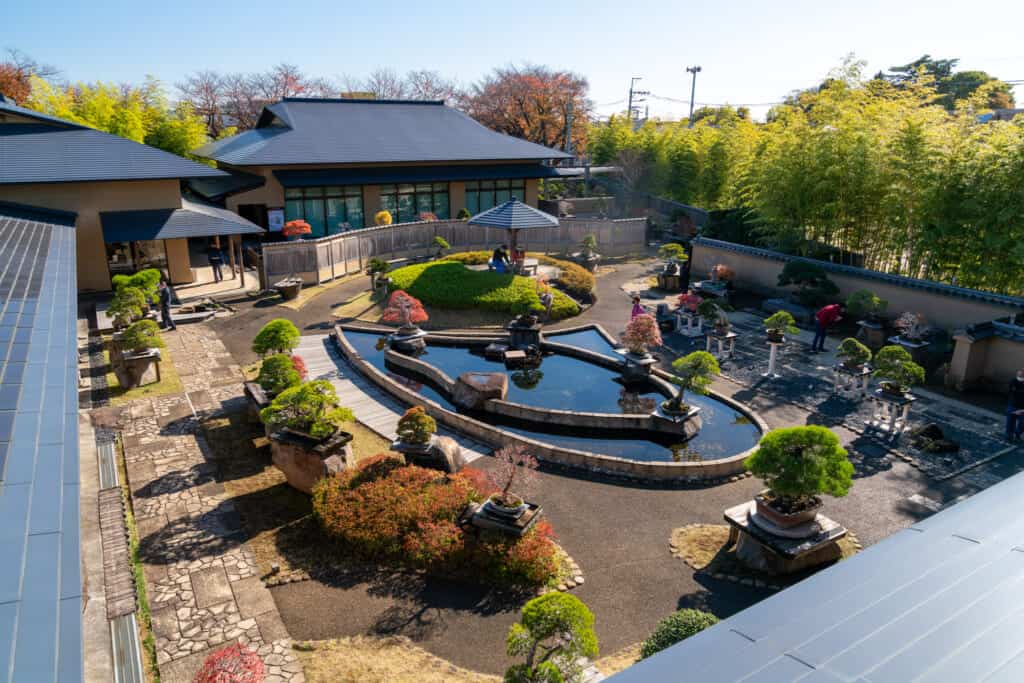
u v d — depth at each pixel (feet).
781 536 34.32
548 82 223.10
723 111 209.36
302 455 41.37
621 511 40.78
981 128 69.26
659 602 32.58
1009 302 62.59
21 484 16.63
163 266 98.27
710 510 41.04
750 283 95.25
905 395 50.62
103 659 27.78
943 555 12.43
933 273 76.28
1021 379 49.85
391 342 70.64
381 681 27.27
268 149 116.26
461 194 135.74
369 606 32.09
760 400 58.29
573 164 227.61
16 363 24.86
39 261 47.85
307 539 37.24
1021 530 13.38
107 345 69.00
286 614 31.45
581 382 63.77
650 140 172.55
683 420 50.93
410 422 42.96
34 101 143.54
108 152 91.97
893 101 86.99
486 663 28.43
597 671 27.53
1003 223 63.26
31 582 13.03
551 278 99.45
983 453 48.19
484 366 68.18
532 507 36.94
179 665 27.94
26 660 10.91
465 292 85.46
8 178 80.43
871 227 86.48
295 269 95.30
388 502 38.22
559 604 23.54
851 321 79.15
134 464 45.11
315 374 63.87
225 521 38.68
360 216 126.93
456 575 34.24
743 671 8.94
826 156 82.84
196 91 221.46
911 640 9.48
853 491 43.14
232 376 62.03
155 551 35.65
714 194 148.77
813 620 10.25
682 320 80.64
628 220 126.21
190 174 90.94
